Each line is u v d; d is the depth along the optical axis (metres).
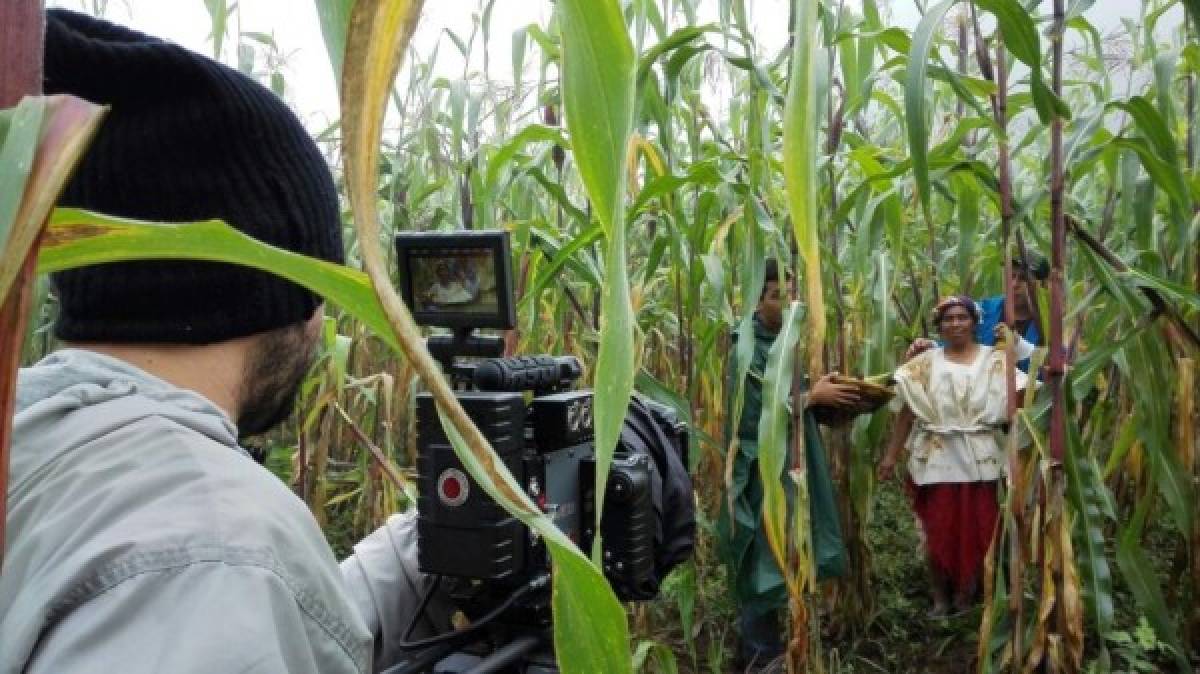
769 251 3.46
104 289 0.74
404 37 0.41
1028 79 2.56
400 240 1.33
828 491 3.34
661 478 1.58
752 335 2.72
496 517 1.20
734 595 3.50
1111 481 4.09
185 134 0.75
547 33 3.21
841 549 3.34
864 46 2.94
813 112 0.54
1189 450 3.21
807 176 0.54
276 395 0.84
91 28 0.79
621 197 0.52
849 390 3.12
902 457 5.11
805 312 2.50
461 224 3.28
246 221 0.77
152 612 0.57
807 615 2.71
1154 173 2.38
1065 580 2.53
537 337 3.61
